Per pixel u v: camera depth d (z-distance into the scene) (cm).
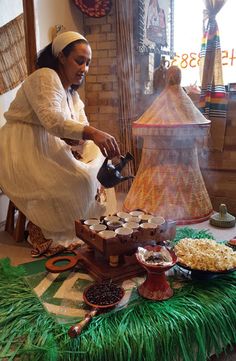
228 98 205
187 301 101
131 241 112
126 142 231
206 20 212
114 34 229
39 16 195
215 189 219
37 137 140
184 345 92
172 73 179
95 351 84
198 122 170
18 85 178
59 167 137
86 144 156
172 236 123
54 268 116
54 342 86
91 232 115
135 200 179
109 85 237
